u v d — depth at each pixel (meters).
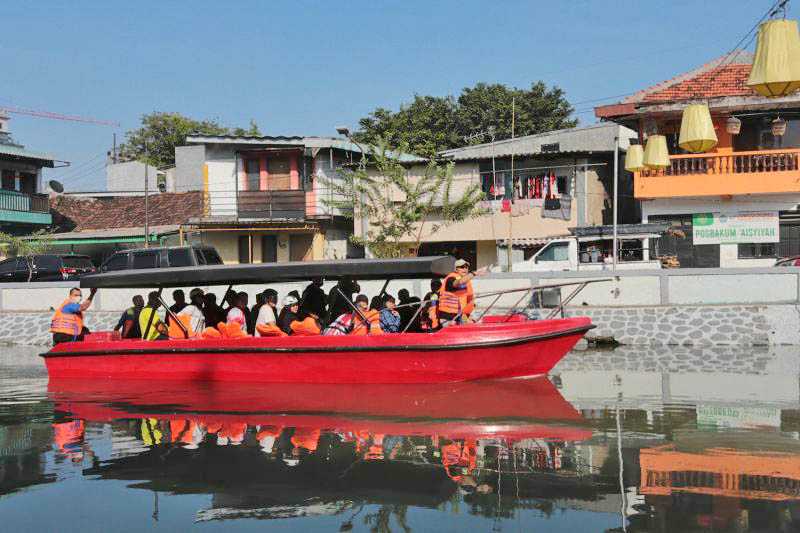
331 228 32.66
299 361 11.85
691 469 6.58
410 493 6.18
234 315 12.59
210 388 11.80
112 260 22.70
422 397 10.34
